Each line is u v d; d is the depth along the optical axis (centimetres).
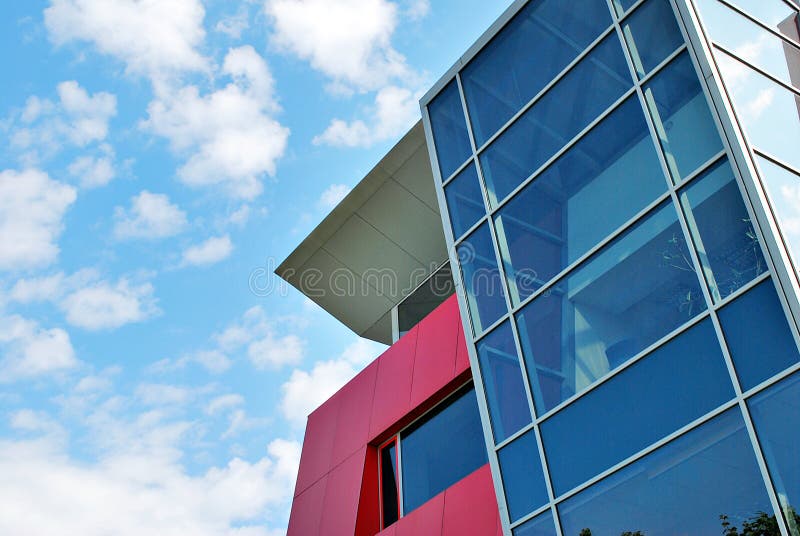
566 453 1183
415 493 1800
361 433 1991
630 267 1198
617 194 1255
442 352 1852
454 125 1627
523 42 1537
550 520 1167
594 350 1202
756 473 959
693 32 1210
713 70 1171
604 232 1255
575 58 1415
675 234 1151
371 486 1897
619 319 1183
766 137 1138
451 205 1561
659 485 1051
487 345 1379
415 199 2134
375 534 1828
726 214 1095
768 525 931
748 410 988
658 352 1112
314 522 1973
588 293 1247
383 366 2033
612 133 1299
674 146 1194
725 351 1035
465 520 1571
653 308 1143
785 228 1048
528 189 1416
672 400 1074
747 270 1048
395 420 1897
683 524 1011
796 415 942
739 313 1038
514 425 1277
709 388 1038
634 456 1091
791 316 978
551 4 1505
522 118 1480
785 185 1103
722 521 973
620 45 1335
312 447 2155
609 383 1161
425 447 1834
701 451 1020
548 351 1274
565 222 1328
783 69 1249
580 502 1138
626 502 1080
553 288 1307
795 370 959
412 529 1681
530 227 1388
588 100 1362
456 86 1655
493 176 1495
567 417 1200
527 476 1225
